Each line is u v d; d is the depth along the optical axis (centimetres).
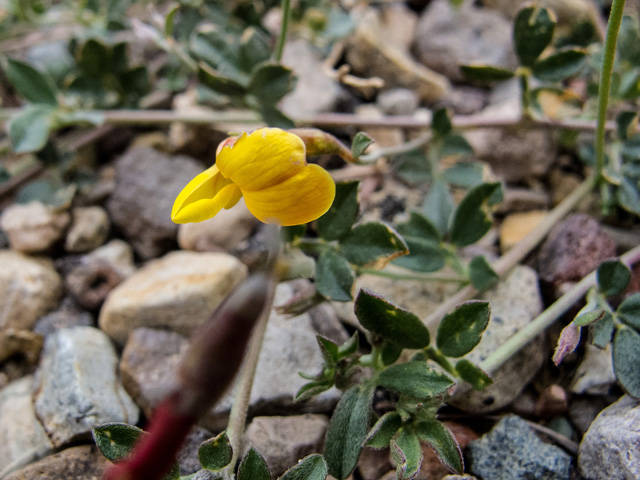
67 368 6
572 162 8
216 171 5
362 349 7
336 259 5
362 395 5
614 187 7
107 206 8
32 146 7
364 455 6
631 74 7
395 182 8
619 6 5
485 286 6
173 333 7
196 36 8
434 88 9
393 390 5
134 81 8
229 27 9
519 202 8
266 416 6
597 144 6
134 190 8
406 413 5
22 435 6
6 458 6
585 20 8
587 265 7
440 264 6
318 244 6
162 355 7
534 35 6
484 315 5
